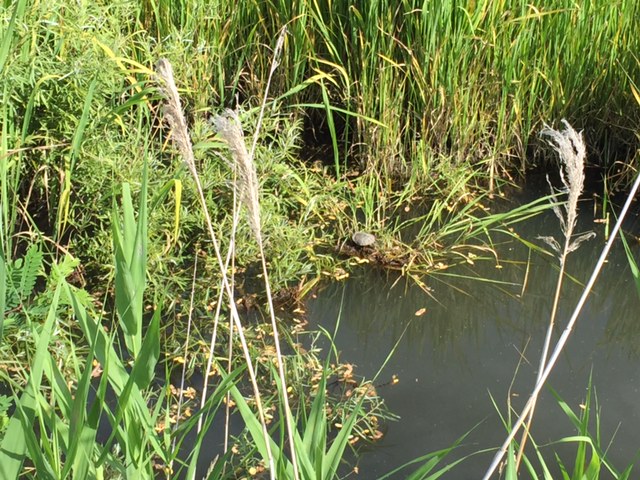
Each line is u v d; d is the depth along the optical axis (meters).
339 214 5.58
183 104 5.77
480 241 5.50
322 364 4.29
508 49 5.90
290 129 5.42
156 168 4.91
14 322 3.82
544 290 5.03
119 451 3.43
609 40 6.04
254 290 4.82
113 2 5.21
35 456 2.44
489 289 5.02
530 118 6.13
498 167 6.24
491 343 4.53
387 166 6.08
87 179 4.66
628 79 6.06
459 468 3.61
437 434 3.80
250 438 3.67
